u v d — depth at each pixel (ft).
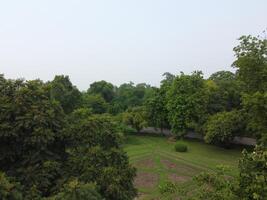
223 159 147.74
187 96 183.62
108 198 59.36
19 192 48.93
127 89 288.30
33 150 58.85
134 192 66.80
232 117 158.71
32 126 58.29
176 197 54.44
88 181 58.23
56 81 160.25
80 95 173.47
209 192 36.29
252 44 77.87
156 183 112.47
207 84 187.93
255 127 79.10
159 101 207.31
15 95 60.29
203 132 176.35
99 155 62.80
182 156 153.79
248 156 34.58
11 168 58.65
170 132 216.13
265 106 70.23
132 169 67.05
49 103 63.72
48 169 56.54
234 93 181.06
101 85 279.28
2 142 58.75
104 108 239.71
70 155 63.62
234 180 35.70
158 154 158.61
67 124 66.08
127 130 200.85
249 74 78.54
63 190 51.52
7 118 57.47
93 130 67.10
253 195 31.27
